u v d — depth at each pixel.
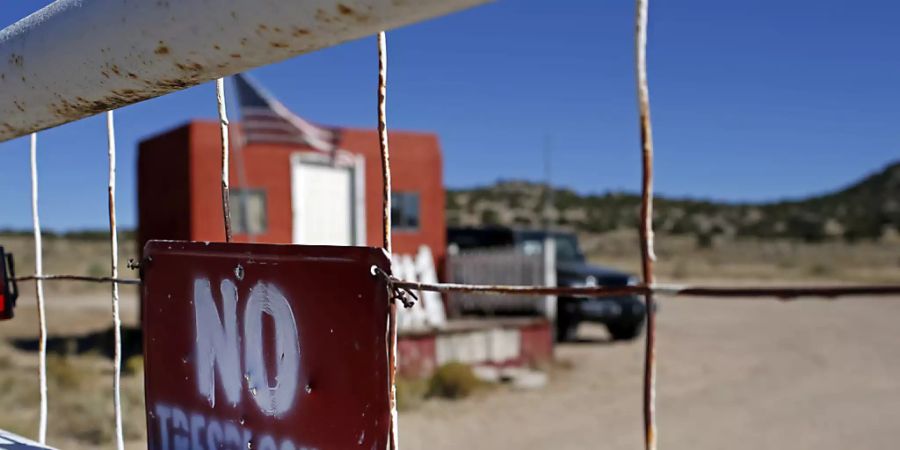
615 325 13.65
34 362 11.19
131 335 13.93
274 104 12.31
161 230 12.83
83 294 26.17
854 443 6.80
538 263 12.41
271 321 1.48
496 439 7.17
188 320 1.67
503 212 84.88
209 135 12.08
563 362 11.45
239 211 12.32
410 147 13.93
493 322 11.62
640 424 7.65
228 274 1.58
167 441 1.73
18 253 47.34
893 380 9.98
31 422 7.23
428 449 6.79
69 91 1.50
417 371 10.21
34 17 1.53
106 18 1.33
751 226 78.50
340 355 1.37
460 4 0.95
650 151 1.00
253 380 1.52
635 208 86.50
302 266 1.43
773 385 9.70
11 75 1.59
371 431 1.31
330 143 13.17
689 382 10.02
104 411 7.60
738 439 7.00
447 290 1.23
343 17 1.03
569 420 7.95
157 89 1.38
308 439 1.42
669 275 38.81
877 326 16.23
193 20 1.19
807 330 15.42
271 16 1.09
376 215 13.66
